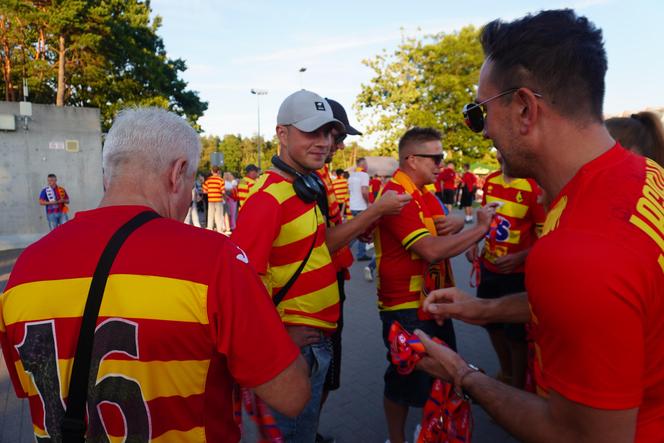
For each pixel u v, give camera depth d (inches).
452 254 86.2
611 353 29.4
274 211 70.9
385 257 95.0
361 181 360.2
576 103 36.4
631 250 30.4
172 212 45.7
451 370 47.6
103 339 36.3
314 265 77.5
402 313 93.5
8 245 473.1
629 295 29.3
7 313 38.8
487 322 59.0
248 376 39.4
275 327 40.7
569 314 30.1
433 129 94.2
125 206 41.9
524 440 36.5
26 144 533.0
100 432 37.0
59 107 547.8
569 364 31.0
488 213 88.6
